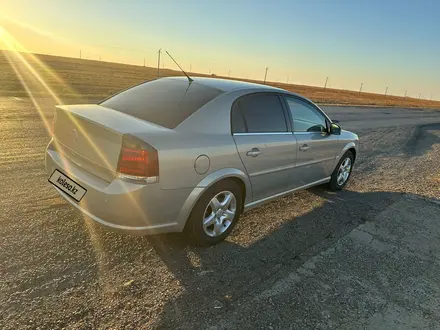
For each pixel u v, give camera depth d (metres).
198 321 2.25
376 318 2.44
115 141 2.60
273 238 3.55
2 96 13.06
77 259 2.82
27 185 4.26
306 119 4.35
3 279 2.47
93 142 2.79
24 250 2.86
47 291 2.40
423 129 17.27
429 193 5.55
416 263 3.28
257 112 3.58
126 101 3.49
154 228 2.78
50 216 3.49
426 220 4.40
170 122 2.96
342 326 2.33
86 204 2.74
